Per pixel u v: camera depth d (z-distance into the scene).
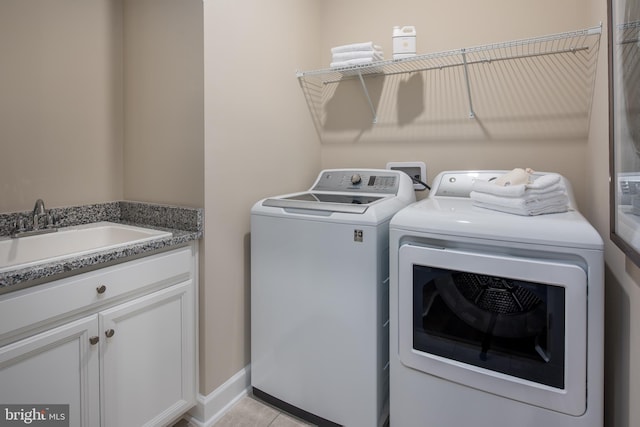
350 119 2.35
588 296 1.05
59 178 1.63
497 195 1.34
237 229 1.74
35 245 1.46
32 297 1.03
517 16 1.83
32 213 1.52
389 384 1.53
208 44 1.53
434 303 1.30
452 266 1.22
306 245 1.56
